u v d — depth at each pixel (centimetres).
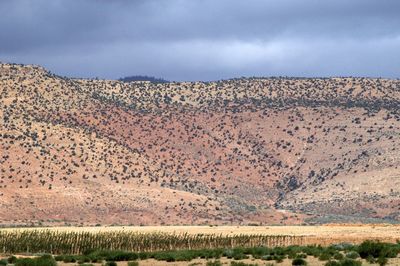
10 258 9806
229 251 10575
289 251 10406
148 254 10556
